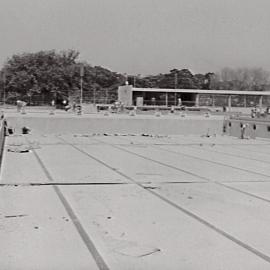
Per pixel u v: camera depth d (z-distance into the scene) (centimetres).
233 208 944
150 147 2430
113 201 993
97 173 1416
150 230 756
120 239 701
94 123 3703
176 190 1148
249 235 737
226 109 5897
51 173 1398
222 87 9925
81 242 682
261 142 2912
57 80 6888
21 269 567
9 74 6869
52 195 1050
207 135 3606
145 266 584
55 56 7262
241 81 9981
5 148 2148
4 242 674
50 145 2409
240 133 3438
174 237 717
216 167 1630
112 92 6900
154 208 928
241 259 617
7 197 1014
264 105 6606
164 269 574
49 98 6694
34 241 682
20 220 805
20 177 1305
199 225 795
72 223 792
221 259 616
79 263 591
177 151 2227
